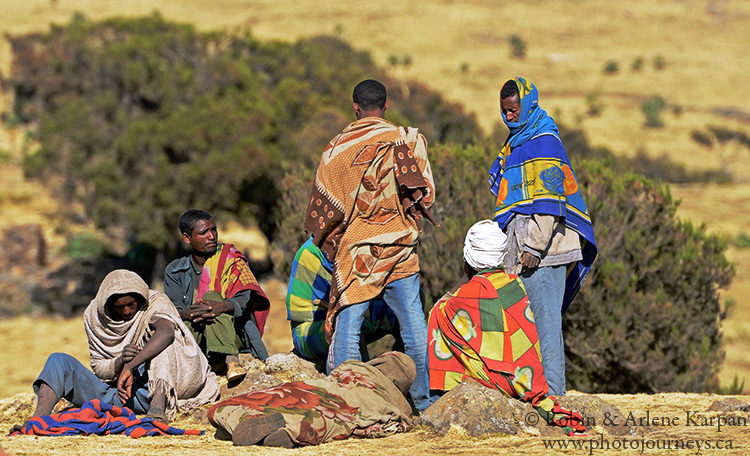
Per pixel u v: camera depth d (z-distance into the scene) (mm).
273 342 57375
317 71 84125
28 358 57594
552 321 12633
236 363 14109
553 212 12266
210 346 14398
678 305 28281
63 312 74375
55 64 78375
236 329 15445
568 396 12273
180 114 71375
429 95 100375
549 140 12523
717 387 28750
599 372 28406
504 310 12016
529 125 12656
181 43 79625
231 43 85375
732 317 65000
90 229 101125
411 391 13242
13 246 91562
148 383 13031
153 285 79375
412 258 13008
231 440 11375
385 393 12070
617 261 27672
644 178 28719
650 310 27281
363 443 10930
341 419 11273
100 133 72938
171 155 73188
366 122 12922
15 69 87062
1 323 69688
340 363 12977
